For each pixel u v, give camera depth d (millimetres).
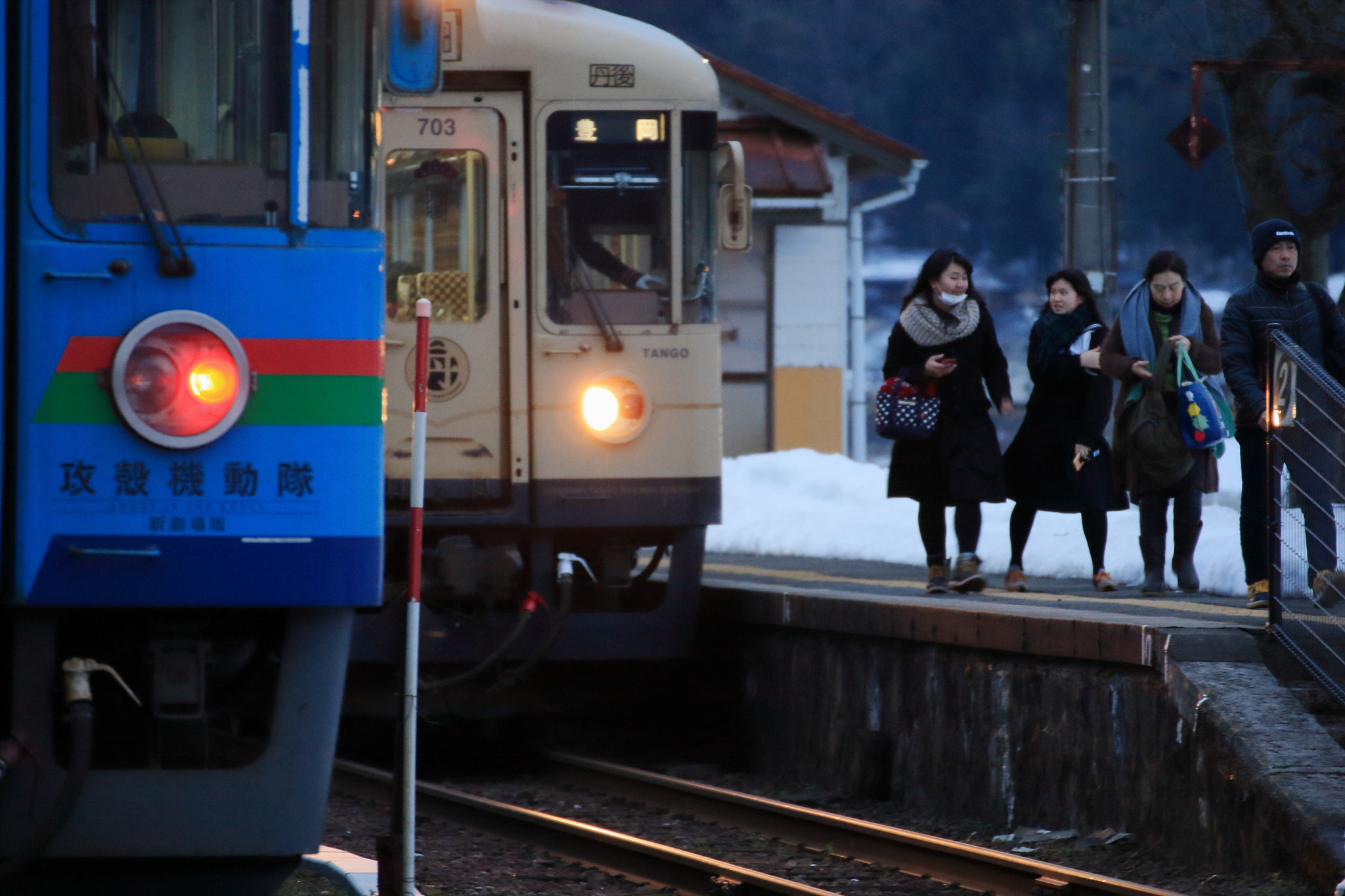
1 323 18125
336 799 35781
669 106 37969
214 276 18531
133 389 18141
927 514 37719
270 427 18562
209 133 18891
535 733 43594
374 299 19016
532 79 37500
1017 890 25391
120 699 19266
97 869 18891
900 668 33812
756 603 38844
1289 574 27297
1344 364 31344
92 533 18125
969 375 37312
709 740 42469
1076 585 41938
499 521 37250
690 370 37844
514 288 37406
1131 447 36438
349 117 19188
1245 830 24359
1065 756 28969
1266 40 48688
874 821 32375
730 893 25891
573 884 27484
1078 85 51312
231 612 19266
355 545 18750
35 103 18375
